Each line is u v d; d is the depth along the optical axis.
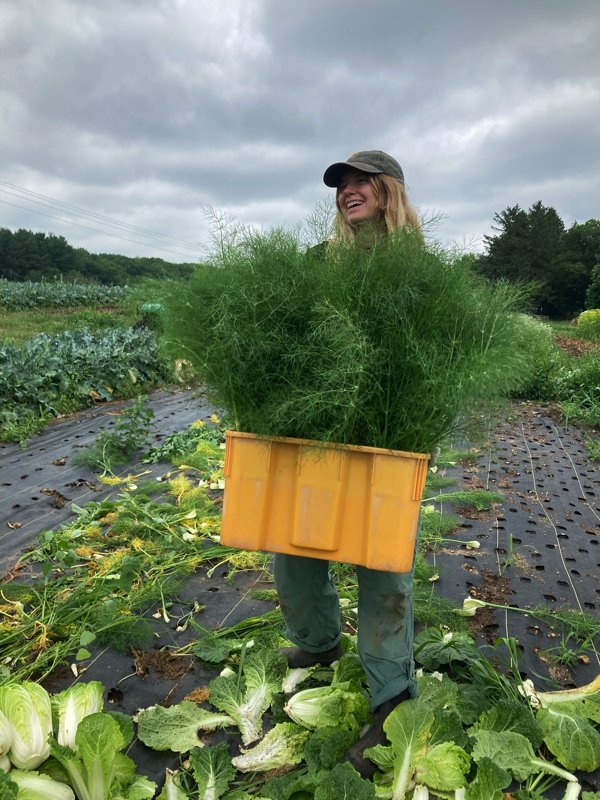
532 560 4.21
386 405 1.80
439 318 1.86
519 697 2.50
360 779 1.72
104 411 9.25
